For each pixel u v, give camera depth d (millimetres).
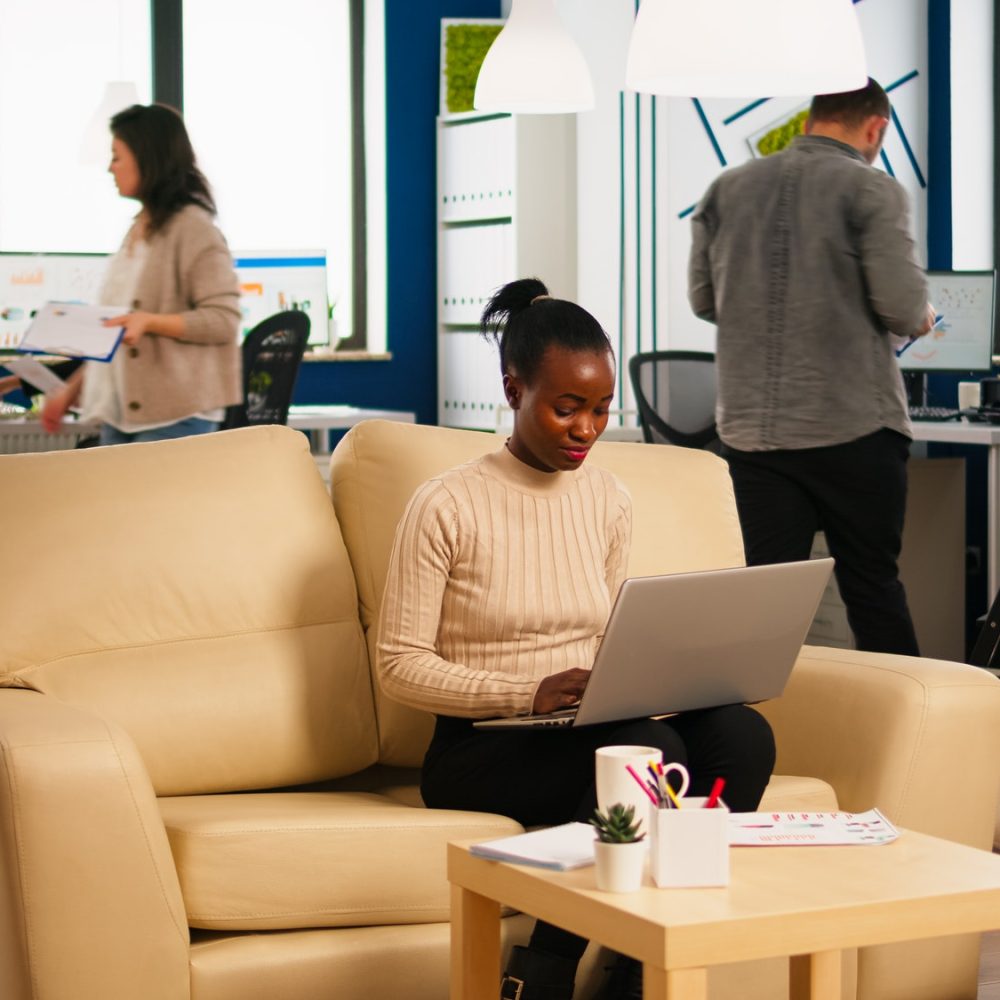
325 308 6535
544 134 6395
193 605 2234
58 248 6543
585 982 2047
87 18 6547
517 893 1574
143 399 3789
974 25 5641
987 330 5180
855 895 1490
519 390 2092
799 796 2141
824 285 3451
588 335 2059
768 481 3549
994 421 4750
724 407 3594
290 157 6945
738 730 1979
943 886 1525
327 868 1891
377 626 2361
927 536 5051
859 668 2270
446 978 1940
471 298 6742
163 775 2156
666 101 5754
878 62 5676
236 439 2406
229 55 6828
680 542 2539
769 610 1974
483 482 2113
